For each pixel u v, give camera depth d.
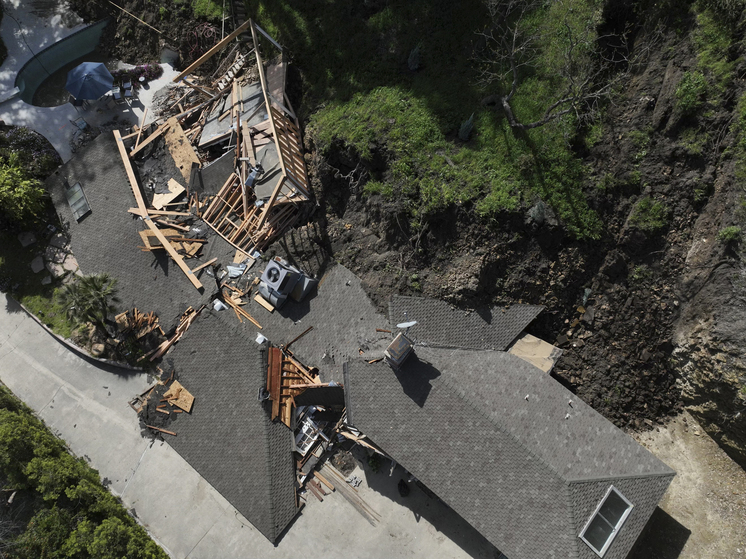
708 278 17.66
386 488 20.02
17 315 24.94
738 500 17.81
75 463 20.92
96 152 25.78
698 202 17.98
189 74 26.83
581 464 16.66
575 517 15.88
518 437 17.06
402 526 19.48
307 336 21.25
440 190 20.09
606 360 19.70
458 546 18.97
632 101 18.94
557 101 19.16
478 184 19.66
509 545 16.45
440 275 20.53
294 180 21.98
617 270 19.27
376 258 21.78
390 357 18.00
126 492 21.19
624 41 19.36
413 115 21.42
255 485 19.89
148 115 27.94
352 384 19.09
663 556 17.91
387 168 21.44
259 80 25.58
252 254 23.17
